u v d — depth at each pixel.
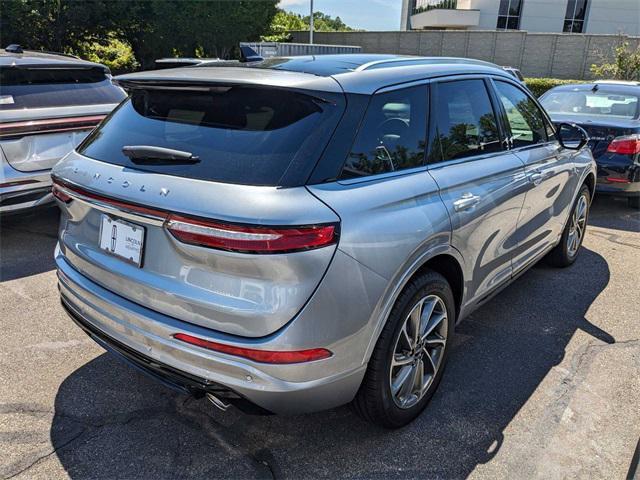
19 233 5.14
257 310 1.84
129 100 2.62
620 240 5.44
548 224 3.84
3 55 4.85
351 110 2.15
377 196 2.12
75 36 23.67
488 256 2.95
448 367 3.04
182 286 1.96
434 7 46.75
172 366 2.04
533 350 3.25
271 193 1.85
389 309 2.14
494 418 2.61
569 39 27.88
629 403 2.74
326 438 2.45
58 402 2.65
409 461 2.32
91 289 2.30
